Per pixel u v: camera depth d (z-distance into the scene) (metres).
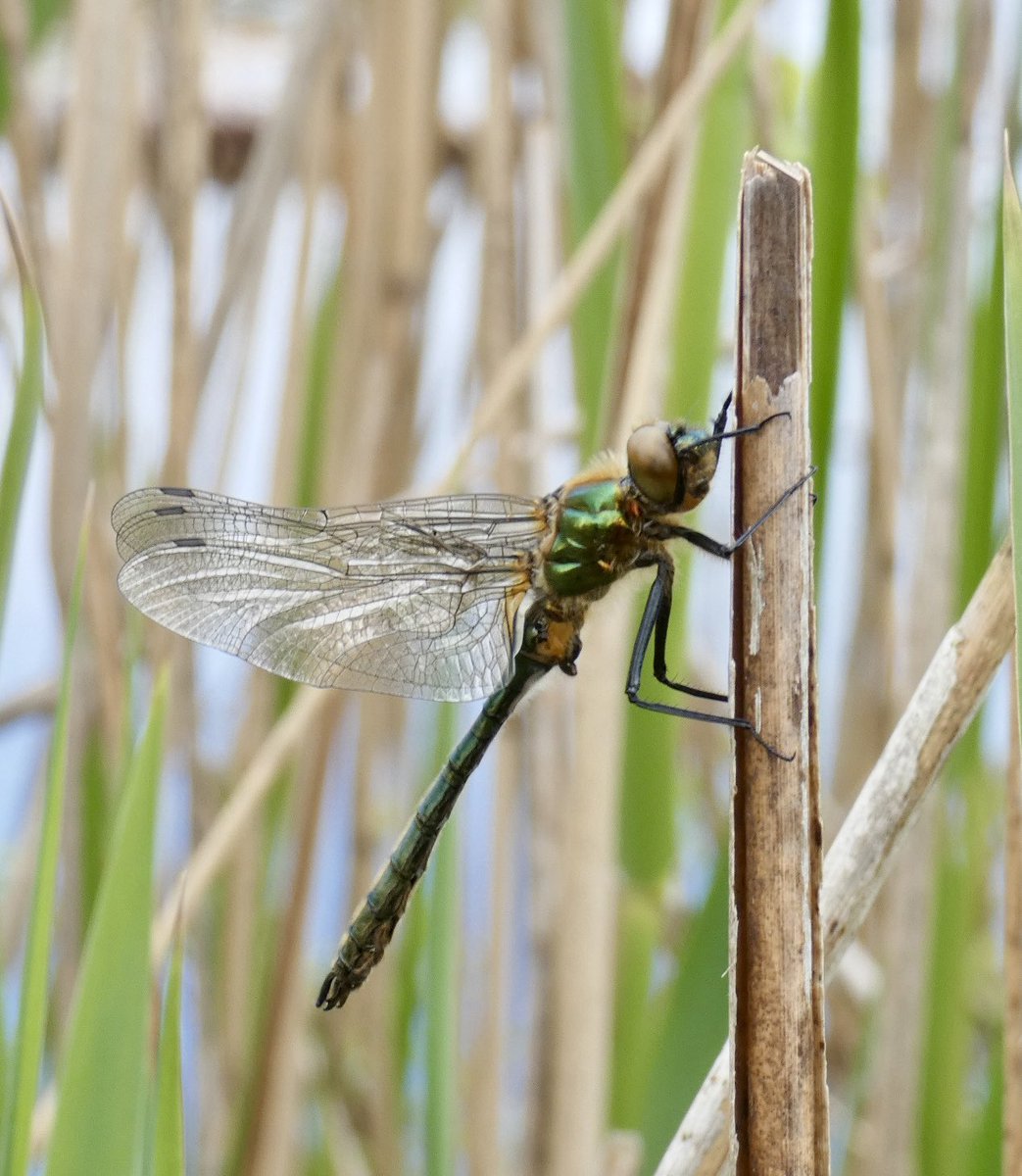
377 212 0.64
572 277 0.61
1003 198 0.56
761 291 0.57
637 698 0.61
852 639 0.65
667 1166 0.57
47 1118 0.60
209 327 0.63
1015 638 0.57
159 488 0.61
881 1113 0.61
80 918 0.62
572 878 0.61
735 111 0.61
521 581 0.61
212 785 0.64
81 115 0.61
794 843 0.56
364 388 0.65
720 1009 0.59
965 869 0.62
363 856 0.65
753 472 0.57
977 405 0.62
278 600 0.61
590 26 0.61
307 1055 0.67
